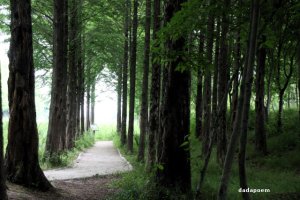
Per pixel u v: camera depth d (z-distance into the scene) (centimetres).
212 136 593
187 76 1006
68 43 2344
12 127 1033
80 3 2209
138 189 1034
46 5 2088
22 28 1023
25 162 1029
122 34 2561
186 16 653
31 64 1048
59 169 1798
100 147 3559
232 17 682
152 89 1555
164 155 1004
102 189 1245
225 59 1417
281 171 1545
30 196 938
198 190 574
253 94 2584
